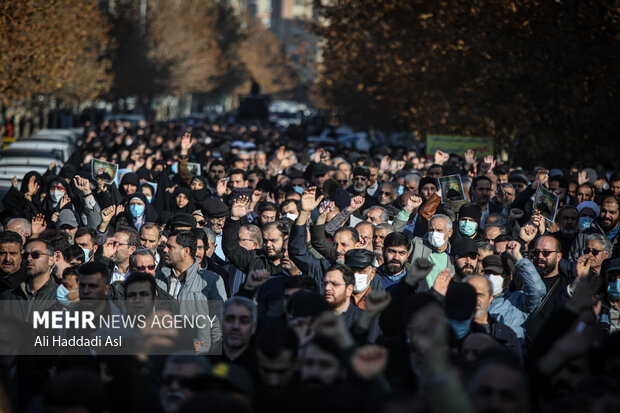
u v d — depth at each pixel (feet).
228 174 138.21
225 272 80.74
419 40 224.53
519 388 38.42
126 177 121.49
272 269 77.97
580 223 106.52
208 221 93.30
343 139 384.68
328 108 370.94
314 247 74.95
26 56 246.47
